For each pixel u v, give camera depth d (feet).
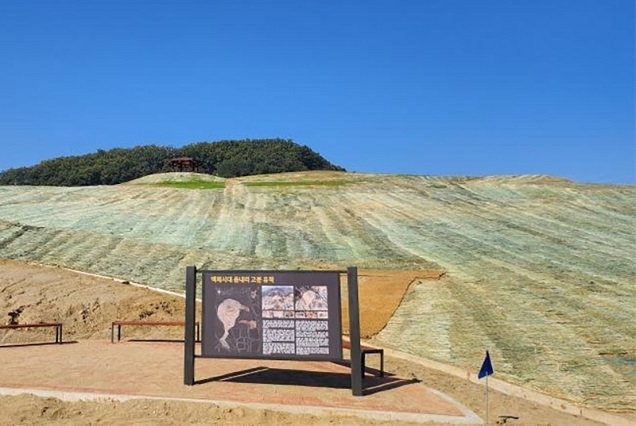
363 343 48.01
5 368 36.94
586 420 33.40
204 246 82.28
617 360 43.65
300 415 29.17
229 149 433.48
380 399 32.09
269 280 33.71
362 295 60.34
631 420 33.88
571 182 152.66
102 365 38.27
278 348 33.30
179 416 28.55
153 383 33.63
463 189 146.82
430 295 60.54
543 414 33.45
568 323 51.83
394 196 136.87
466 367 42.27
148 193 135.23
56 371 36.14
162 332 51.90
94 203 117.08
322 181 169.17
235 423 27.94
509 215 111.86
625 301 58.34
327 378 37.06
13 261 68.59
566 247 84.84
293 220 107.04
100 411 28.94
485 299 59.11
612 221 104.47
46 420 27.58
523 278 67.10
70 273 64.64
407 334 49.93
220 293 34.06
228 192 142.41
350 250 82.38
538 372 41.34
